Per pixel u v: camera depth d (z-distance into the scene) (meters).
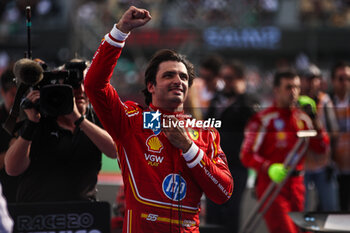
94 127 9.37
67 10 49.94
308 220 8.34
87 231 8.68
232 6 51.34
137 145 7.46
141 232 7.26
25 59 8.30
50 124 9.34
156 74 7.70
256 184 14.27
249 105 14.60
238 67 15.35
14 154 8.75
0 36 49.16
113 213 11.81
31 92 8.45
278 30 50.72
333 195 16.97
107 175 22.98
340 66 17.84
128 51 48.94
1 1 49.03
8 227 6.25
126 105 7.83
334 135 17.39
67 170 9.48
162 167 7.37
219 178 7.52
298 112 14.12
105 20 46.56
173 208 7.31
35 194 9.38
